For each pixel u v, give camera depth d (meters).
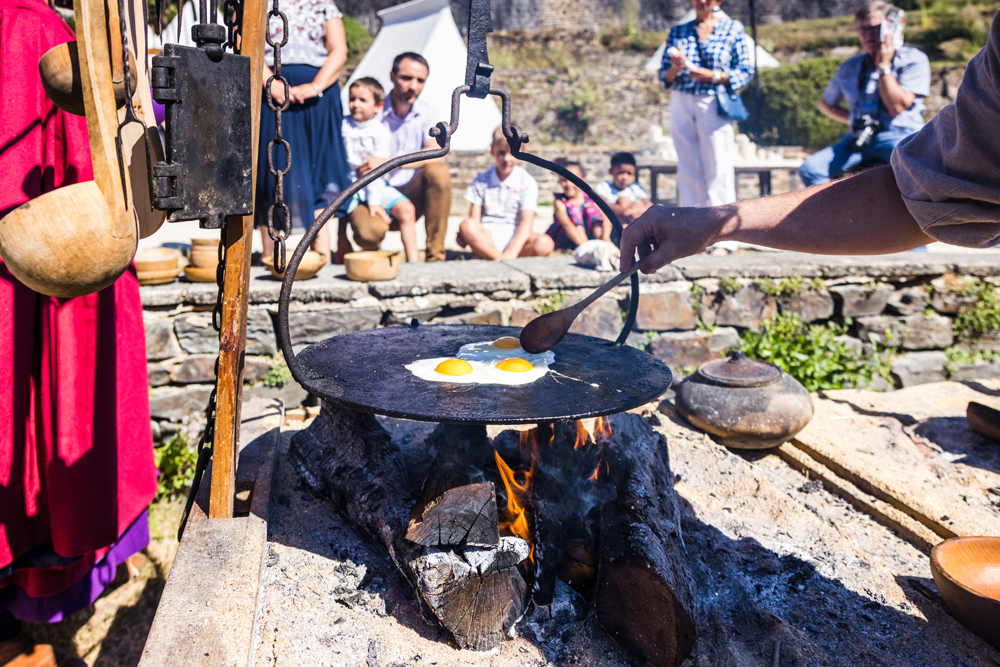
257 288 3.96
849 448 2.82
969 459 2.76
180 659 1.39
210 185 1.53
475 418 1.49
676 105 5.62
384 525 1.90
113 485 2.18
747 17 18.81
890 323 4.73
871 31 5.05
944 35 17.06
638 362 2.05
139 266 3.91
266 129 4.27
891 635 1.81
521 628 1.76
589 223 6.25
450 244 7.75
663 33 18.12
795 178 10.80
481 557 1.65
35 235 1.29
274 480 2.30
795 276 4.67
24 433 2.04
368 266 4.11
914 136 1.62
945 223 1.50
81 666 2.44
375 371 1.94
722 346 4.64
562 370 1.95
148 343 3.88
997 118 1.37
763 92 15.95
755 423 2.74
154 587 3.29
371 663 1.63
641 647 1.69
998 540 1.92
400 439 2.85
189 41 4.61
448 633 1.74
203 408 4.00
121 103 1.55
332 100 4.53
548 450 2.02
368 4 18.38
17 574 2.21
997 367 4.80
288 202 4.44
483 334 2.47
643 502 1.84
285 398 4.04
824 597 1.95
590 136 16.58
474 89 1.81
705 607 1.88
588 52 17.77
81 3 1.29
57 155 2.02
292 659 1.61
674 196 12.30
